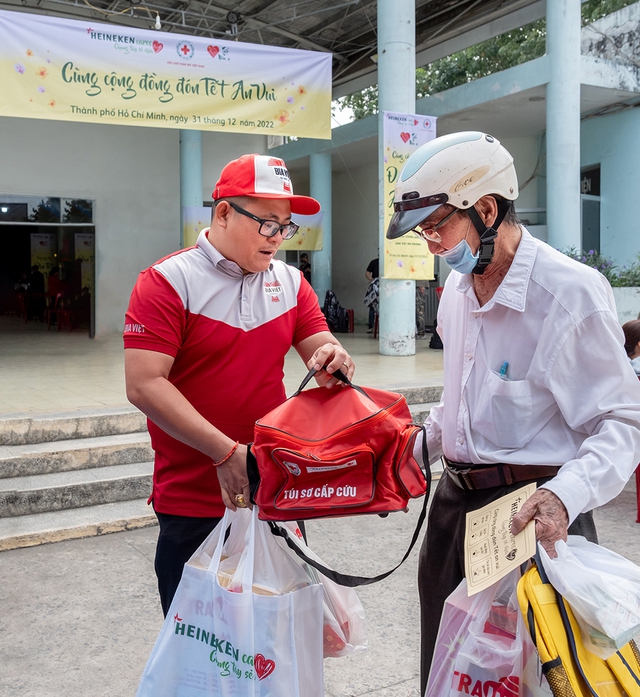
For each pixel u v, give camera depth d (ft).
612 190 36.40
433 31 39.42
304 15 36.24
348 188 52.03
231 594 5.26
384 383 21.75
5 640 9.41
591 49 34.96
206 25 40.68
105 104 24.16
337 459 5.14
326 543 13.05
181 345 6.02
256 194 5.71
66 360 28.81
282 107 26.73
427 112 36.37
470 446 5.74
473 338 5.71
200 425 5.59
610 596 4.51
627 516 14.67
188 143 38.86
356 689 8.30
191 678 5.39
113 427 16.76
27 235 59.41
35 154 38.91
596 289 5.17
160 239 42.50
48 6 38.17
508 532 5.02
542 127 38.96
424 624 6.59
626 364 5.14
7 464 14.67
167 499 6.31
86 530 13.30
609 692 4.55
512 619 5.11
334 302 43.75
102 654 9.07
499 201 5.33
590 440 5.05
